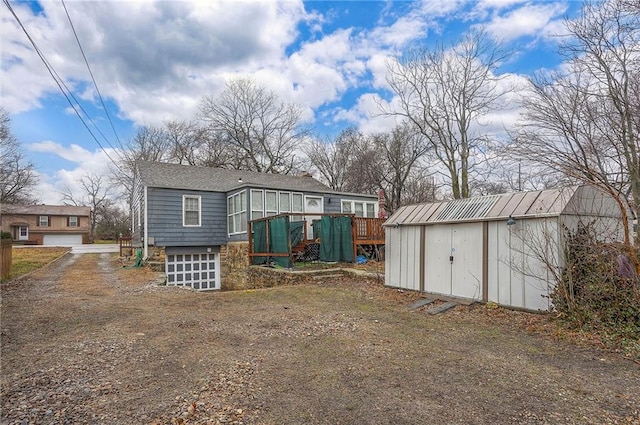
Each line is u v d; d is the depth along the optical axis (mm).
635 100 6621
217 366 3496
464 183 17406
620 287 4418
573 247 4949
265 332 4770
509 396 2820
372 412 2566
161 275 11781
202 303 6840
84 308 6305
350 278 9523
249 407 2637
